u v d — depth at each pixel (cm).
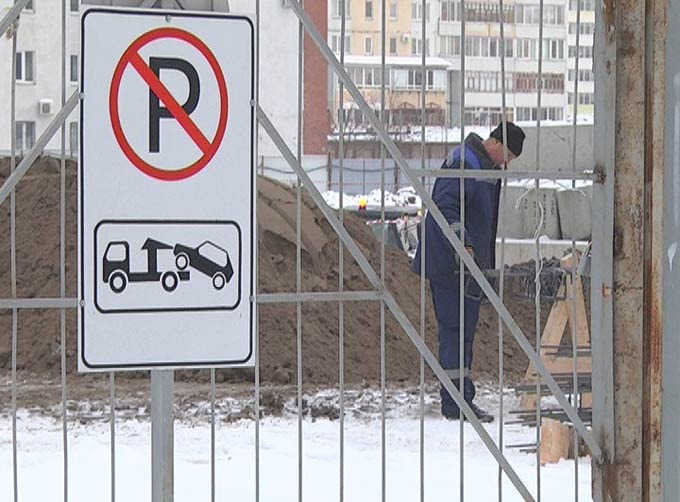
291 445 1752
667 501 1089
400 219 4575
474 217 1914
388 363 2573
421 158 1070
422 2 1075
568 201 2888
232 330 957
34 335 2591
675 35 1066
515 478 1096
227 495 1445
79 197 923
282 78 5006
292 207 3025
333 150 3253
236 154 951
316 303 2681
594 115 1091
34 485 1505
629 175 1080
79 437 1792
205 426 1895
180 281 943
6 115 5003
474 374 2542
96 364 930
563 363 1861
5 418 1961
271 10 4938
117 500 1428
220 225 948
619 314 1088
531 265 2336
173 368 946
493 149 1897
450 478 1562
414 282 3020
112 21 922
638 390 1093
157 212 937
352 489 1490
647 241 1084
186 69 937
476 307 1978
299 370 1022
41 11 4912
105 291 930
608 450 1095
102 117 924
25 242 2891
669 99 1072
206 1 952
